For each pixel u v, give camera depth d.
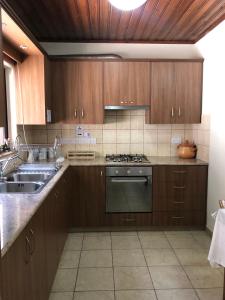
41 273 1.86
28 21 2.97
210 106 3.40
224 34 2.96
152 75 3.57
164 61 3.56
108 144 3.97
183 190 3.51
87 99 3.56
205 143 3.57
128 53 3.80
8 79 3.12
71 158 3.76
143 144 3.99
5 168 2.77
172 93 3.61
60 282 2.40
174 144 4.00
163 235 3.42
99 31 3.35
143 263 2.73
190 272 2.57
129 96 3.57
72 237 3.35
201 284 2.39
